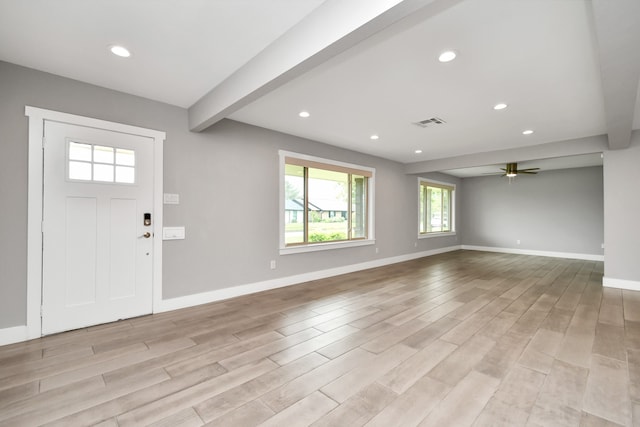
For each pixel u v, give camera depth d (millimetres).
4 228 2469
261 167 4184
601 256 7039
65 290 2736
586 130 4227
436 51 2229
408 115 3664
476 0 1688
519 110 3461
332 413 1644
